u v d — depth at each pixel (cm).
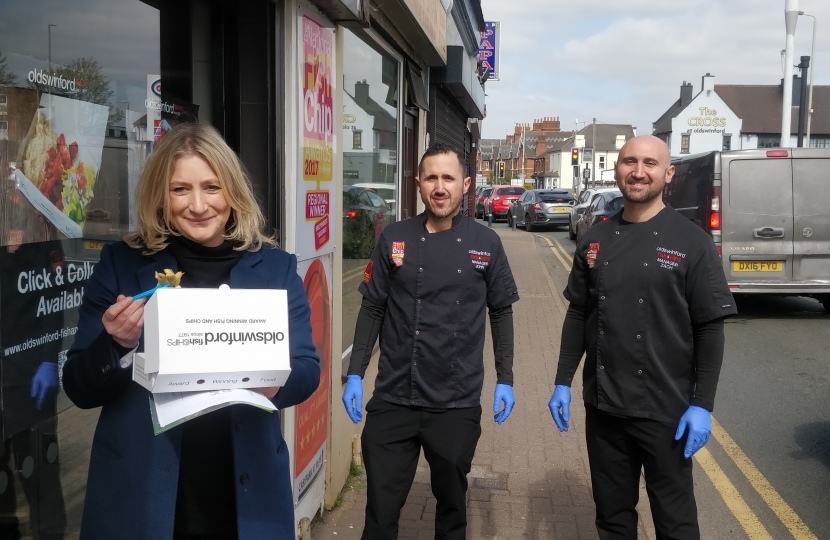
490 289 294
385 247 291
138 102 266
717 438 530
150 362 152
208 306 156
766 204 925
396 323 286
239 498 177
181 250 183
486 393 620
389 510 282
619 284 271
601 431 283
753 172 925
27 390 214
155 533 168
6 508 207
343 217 436
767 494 437
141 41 268
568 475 449
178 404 153
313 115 336
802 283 927
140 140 268
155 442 171
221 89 302
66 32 229
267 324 161
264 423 185
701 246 262
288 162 309
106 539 169
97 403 172
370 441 286
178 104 288
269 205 303
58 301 226
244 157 303
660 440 266
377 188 538
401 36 574
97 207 245
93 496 172
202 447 181
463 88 891
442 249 284
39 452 220
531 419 554
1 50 204
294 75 308
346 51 432
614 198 1580
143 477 170
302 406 334
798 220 922
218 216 181
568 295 299
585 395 288
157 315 151
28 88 213
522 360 736
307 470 347
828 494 437
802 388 652
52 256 223
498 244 293
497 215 3198
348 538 362
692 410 261
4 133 204
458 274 282
